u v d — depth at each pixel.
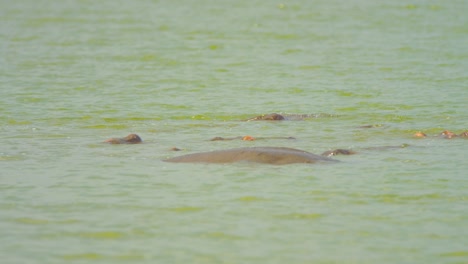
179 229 47.78
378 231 47.44
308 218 49.78
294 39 152.62
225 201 53.16
